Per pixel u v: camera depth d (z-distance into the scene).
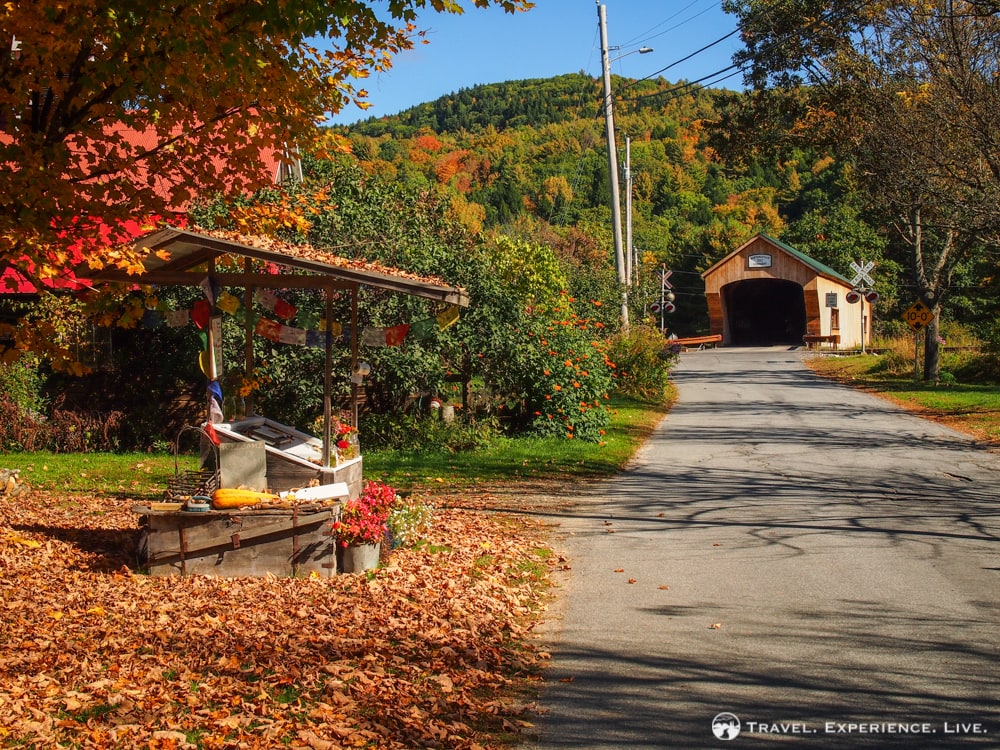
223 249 8.27
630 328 28.80
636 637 6.66
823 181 99.75
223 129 7.73
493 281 17.72
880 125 22.98
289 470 8.74
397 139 117.62
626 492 12.84
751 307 67.06
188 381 17.66
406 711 5.13
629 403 25.16
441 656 6.12
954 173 22.09
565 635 6.74
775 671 5.90
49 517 10.20
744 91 30.45
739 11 28.00
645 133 121.94
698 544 9.67
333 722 4.92
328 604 7.12
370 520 8.16
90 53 6.91
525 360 17.61
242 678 5.56
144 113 7.45
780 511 11.48
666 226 101.88
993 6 19.38
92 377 17.50
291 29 6.48
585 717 5.18
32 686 5.29
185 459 15.40
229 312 8.71
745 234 81.25
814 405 25.61
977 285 55.97
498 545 9.44
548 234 43.44
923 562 8.84
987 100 20.66
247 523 7.87
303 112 7.77
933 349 32.19
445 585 7.83
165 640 6.20
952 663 6.02
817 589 7.91
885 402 26.28
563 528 10.49
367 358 16.31
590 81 127.94
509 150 109.31
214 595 7.33
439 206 18.61
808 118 29.62
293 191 15.49
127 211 7.26
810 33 25.95
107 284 7.75
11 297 15.23
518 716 5.21
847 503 12.00
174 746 4.54
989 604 7.41
